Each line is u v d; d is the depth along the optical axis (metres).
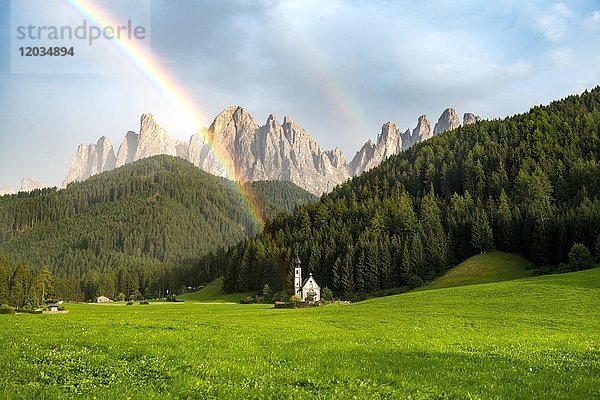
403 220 155.38
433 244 139.62
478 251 145.62
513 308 58.91
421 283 126.50
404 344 28.58
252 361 19.72
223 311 91.88
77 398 13.37
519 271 125.00
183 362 18.59
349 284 137.38
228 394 14.48
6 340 23.05
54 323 37.38
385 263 136.25
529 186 160.38
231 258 186.38
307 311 73.94
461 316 54.62
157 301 195.38
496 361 21.81
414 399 15.15
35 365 17.16
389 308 66.00
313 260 153.38
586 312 53.94
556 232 125.50
